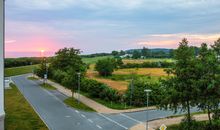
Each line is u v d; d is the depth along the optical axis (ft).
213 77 130.52
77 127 147.13
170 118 171.83
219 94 129.80
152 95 211.20
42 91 278.26
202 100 132.67
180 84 135.13
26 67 592.19
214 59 133.18
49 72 379.35
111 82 321.11
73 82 231.50
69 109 194.29
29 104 208.03
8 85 292.20
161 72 422.82
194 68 135.64
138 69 468.34
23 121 152.87
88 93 246.27
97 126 150.71
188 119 141.90
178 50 139.13
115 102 216.95
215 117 133.08
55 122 156.66
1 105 57.06
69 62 357.20
